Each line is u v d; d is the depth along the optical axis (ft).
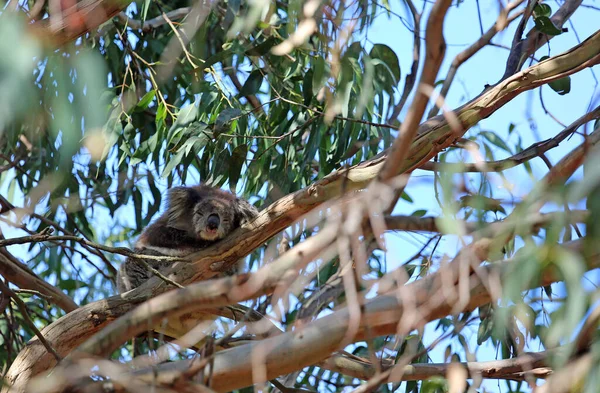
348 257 16.42
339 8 20.94
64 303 31.17
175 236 34.65
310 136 31.50
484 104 25.14
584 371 16.47
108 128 31.14
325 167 32.53
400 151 15.65
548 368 21.66
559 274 17.75
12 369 24.75
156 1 33.68
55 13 19.42
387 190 16.07
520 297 18.65
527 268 16.74
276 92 30.27
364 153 32.35
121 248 24.70
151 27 36.91
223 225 32.58
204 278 27.17
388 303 17.78
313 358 17.88
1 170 33.19
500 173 22.06
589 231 16.65
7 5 18.54
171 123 35.99
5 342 34.32
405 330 16.90
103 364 16.14
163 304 16.62
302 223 26.71
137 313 16.63
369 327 17.52
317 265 17.67
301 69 33.04
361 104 27.27
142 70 37.04
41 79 23.65
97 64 16.89
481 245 17.34
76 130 17.13
